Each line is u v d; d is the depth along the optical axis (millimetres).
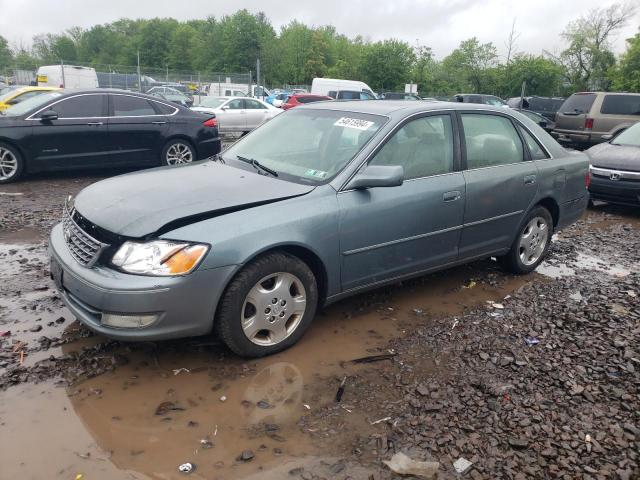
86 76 27828
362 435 2809
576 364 3561
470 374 3408
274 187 3627
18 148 8633
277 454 2650
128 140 9508
